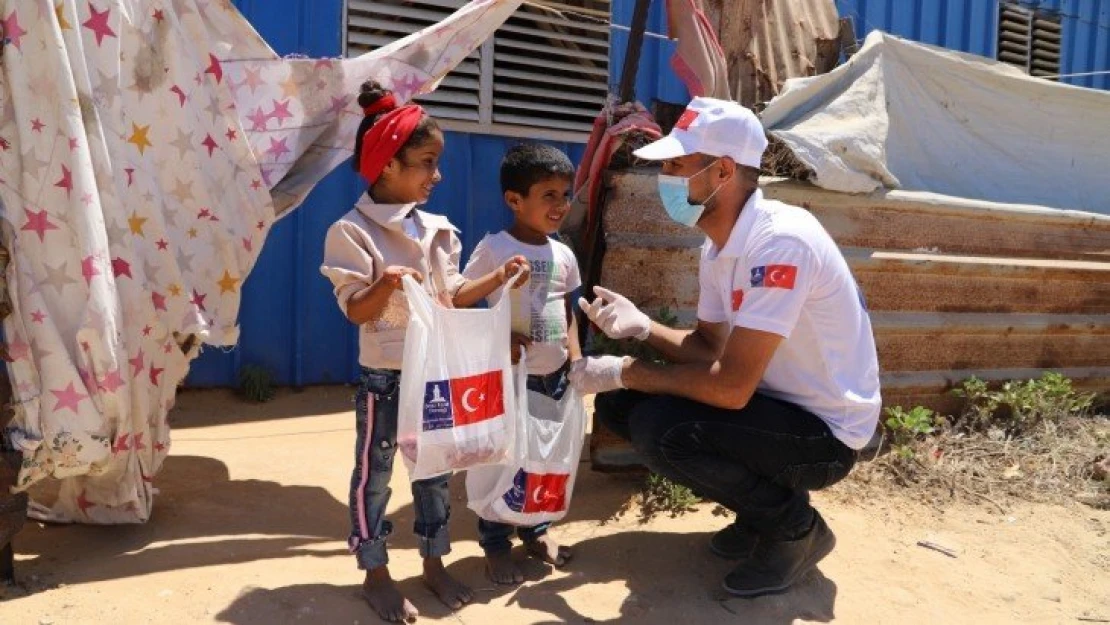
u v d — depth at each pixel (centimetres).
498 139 605
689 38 467
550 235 444
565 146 633
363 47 559
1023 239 546
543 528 326
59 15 283
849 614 301
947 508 398
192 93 336
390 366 278
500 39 593
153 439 332
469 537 346
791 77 544
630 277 416
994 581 334
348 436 472
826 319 291
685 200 295
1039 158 588
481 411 277
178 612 268
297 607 275
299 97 384
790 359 298
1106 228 574
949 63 551
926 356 493
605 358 305
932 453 445
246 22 363
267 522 348
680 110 500
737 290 296
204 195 340
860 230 485
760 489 296
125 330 302
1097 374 557
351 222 275
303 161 395
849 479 416
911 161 550
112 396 288
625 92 461
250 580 292
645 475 407
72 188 280
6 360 276
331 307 567
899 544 358
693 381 286
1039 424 489
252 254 361
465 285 294
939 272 485
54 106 280
